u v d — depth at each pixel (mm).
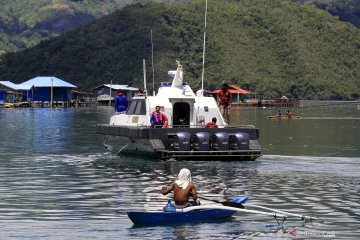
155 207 25047
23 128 75625
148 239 20531
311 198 27172
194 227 21906
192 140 37781
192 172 34219
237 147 37969
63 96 178000
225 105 44531
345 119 104750
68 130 71938
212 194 27953
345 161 40188
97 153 44875
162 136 37781
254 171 34844
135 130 38531
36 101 171750
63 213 24125
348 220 23156
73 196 27438
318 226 22266
